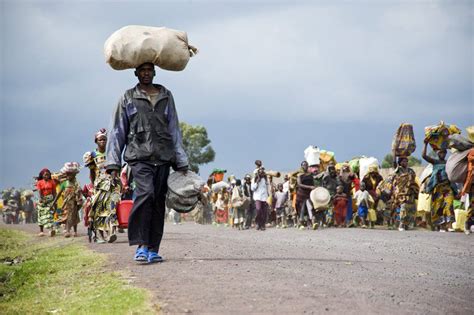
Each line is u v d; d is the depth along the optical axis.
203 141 109.31
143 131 12.14
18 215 51.22
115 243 18.17
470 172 22.34
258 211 29.78
